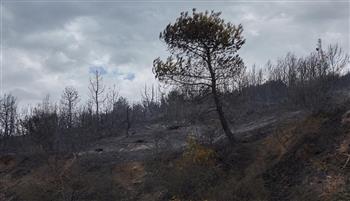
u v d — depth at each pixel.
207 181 25.11
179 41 27.94
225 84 29.08
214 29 27.28
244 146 27.53
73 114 53.12
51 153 38.09
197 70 28.34
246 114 38.50
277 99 49.06
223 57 28.25
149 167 30.69
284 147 24.38
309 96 28.69
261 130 29.92
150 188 27.97
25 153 41.31
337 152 20.73
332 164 20.23
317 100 28.30
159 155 31.77
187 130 39.25
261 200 21.12
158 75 28.30
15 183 35.38
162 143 36.12
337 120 23.31
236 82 33.78
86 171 32.91
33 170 36.16
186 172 25.70
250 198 21.72
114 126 53.38
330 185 18.92
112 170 32.31
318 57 33.59
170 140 36.47
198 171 25.53
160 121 50.06
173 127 41.16
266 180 22.58
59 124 45.94
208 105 30.06
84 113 51.66
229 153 27.31
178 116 40.56
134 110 65.88
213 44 27.67
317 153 21.78
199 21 27.39
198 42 27.88
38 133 41.56
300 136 24.16
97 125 50.09
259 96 53.06
